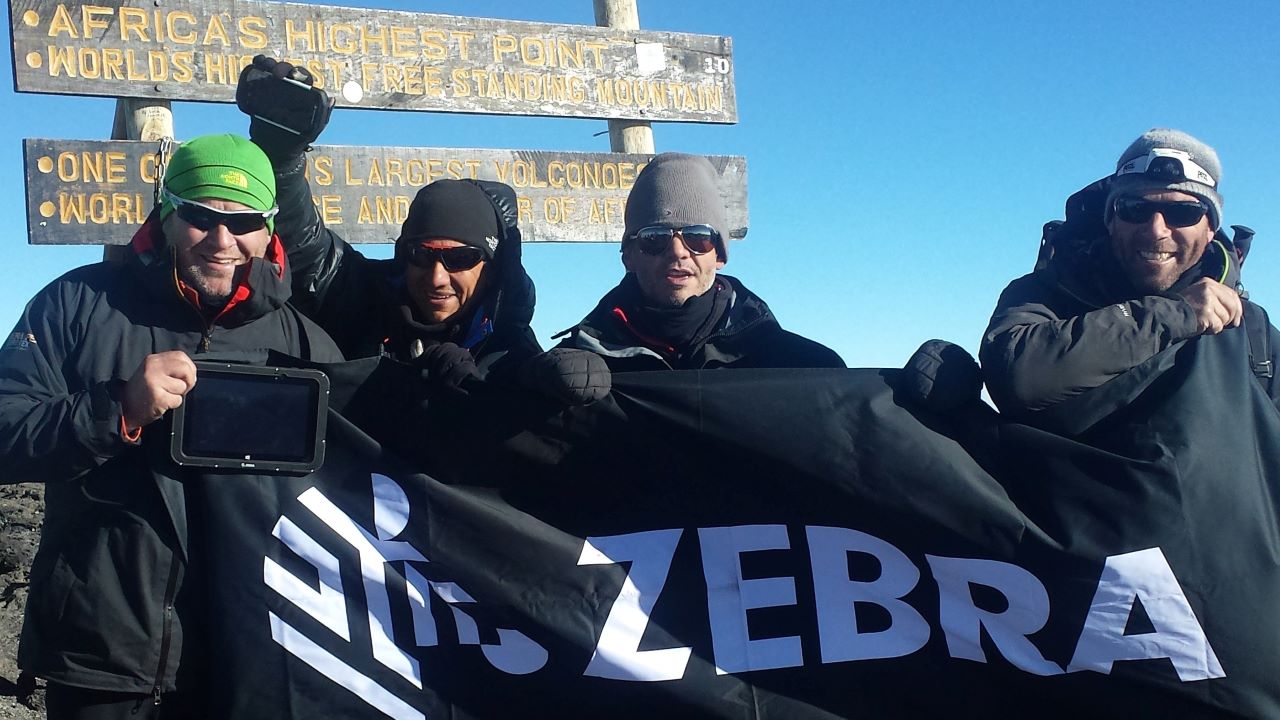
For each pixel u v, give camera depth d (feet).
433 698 6.10
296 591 6.05
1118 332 5.90
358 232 11.48
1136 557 5.99
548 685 6.16
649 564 6.29
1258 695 5.91
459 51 12.00
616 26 13.07
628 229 7.07
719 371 6.36
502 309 7.22
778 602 6.29
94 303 5.99
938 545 6.22
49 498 5.94
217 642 5.95
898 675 6.22
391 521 6.19
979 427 6.29
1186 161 6.22
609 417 6.36
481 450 6.31
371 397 6.29
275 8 11.22
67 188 10.39
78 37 10.50
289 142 6.57
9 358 5.79
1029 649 6.10
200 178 5.97
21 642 5.89
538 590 6.21
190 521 5.99
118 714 5.78
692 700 6.16
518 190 12.25
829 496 6.31
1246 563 5.98
